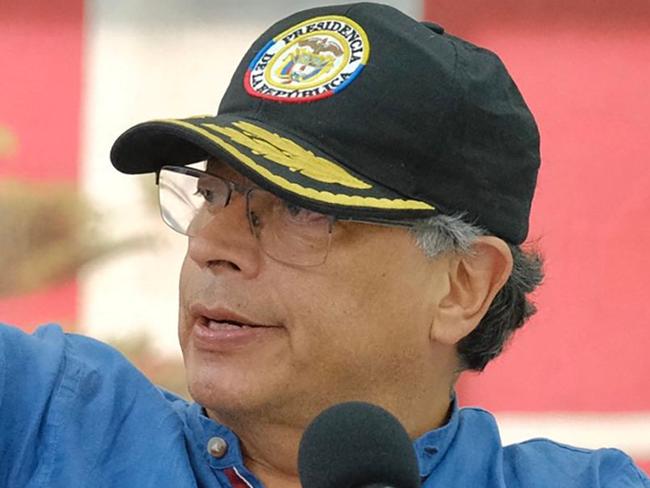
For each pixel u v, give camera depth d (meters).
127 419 3.96
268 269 3.79
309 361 3.81
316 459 3.07
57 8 11.22
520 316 4.38
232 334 3.80
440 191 3.92
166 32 11.28
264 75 3.98
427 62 3.92
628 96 10.65
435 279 3.98
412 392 4.02
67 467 3.79
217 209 3.84
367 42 3.93
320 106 3.85
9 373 3.83
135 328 11.09
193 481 3.88
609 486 4.12
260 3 11.19
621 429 10.65
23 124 11.15
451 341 4.03
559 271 10.69
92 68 11.24
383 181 3.85
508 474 4.16
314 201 3.66
